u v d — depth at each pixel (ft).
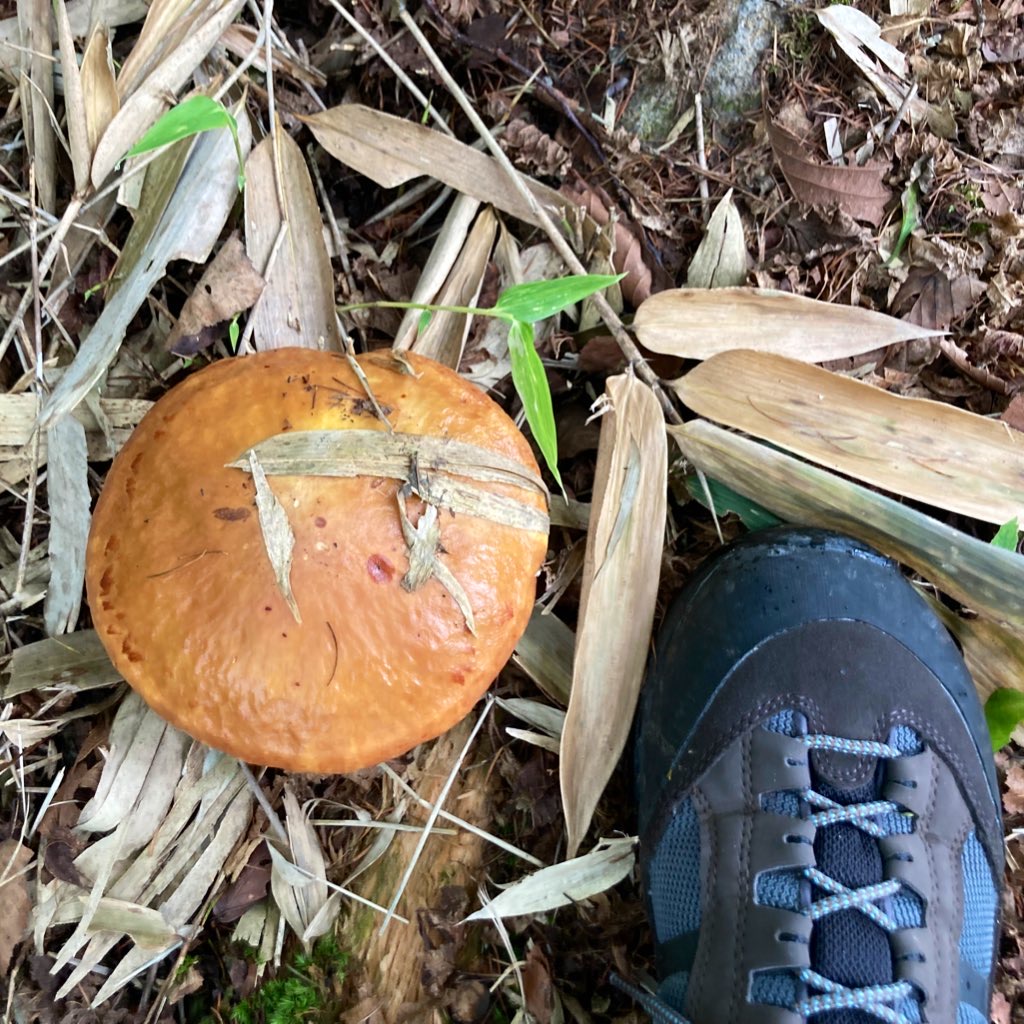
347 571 0.76
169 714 0.79
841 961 0.88
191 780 1.01
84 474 0.99
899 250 1.08
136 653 0.78
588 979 1.07
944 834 0.93
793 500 1.02
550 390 1.11
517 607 0.83
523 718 1.06
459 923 1.04
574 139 1.09
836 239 1.08
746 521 1.07
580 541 1.09
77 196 0.93
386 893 1.03
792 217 1.08
